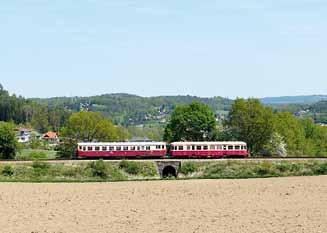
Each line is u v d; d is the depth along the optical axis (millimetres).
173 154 149500
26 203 79562
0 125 183000
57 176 124812
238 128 185250
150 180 117188
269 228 59125
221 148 151000
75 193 91938
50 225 61656
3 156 178250
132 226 60969
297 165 134750
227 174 130625
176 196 87375
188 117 189125
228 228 59375
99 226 61062
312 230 57906
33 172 125125
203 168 135000
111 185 105438
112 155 148000
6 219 65500
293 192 90938
